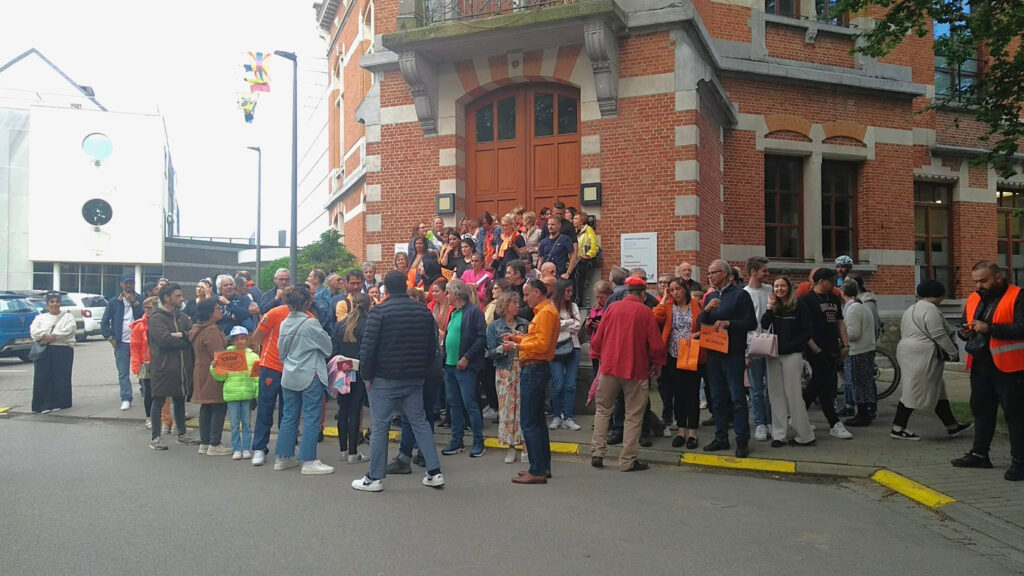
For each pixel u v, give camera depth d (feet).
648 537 16.12
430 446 20.83
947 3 32.04
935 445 24.98
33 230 121.80
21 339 58.80
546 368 21.53
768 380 25.30
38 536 16.17
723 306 23.89
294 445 23.39
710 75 37.55
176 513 17.99
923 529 17.06
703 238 37.60
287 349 22.89
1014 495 19.06
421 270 34.63
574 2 36.73
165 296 26.50
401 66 40.06
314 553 15.03
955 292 53.16
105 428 31.22
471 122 42.11
